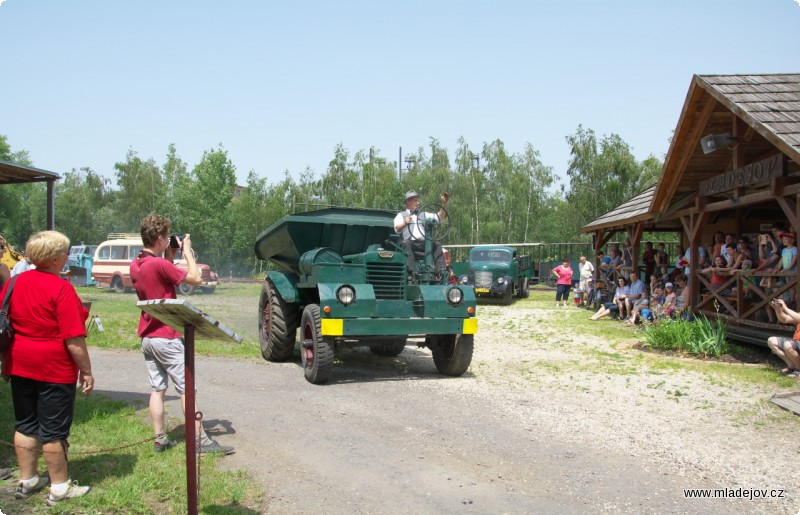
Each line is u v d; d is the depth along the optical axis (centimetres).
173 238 547
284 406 665
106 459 480
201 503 402
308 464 488
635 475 474
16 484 436
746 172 1018
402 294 828
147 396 702
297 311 929
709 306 1336
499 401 699
